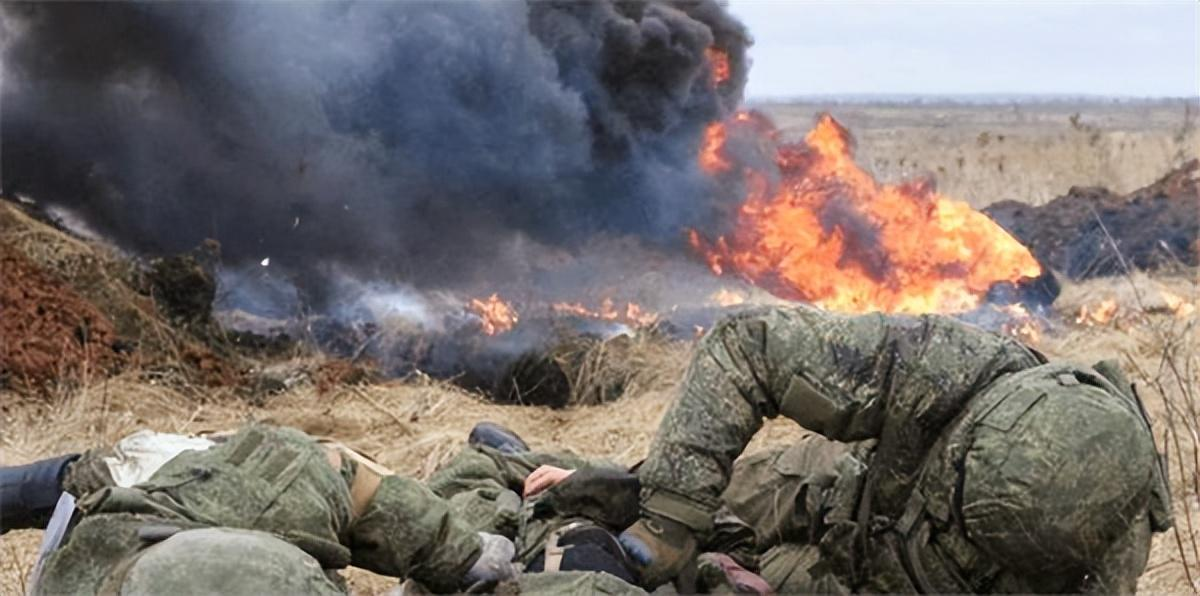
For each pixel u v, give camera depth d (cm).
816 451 507
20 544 599
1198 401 743
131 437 420
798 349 457
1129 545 453
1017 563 445
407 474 725
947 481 454
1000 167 1728
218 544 343
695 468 454
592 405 873
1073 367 459
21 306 872
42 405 800
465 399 866
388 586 568
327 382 894
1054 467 435
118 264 984
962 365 458
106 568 358
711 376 462
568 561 441
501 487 515
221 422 812
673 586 458
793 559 494
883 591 472
